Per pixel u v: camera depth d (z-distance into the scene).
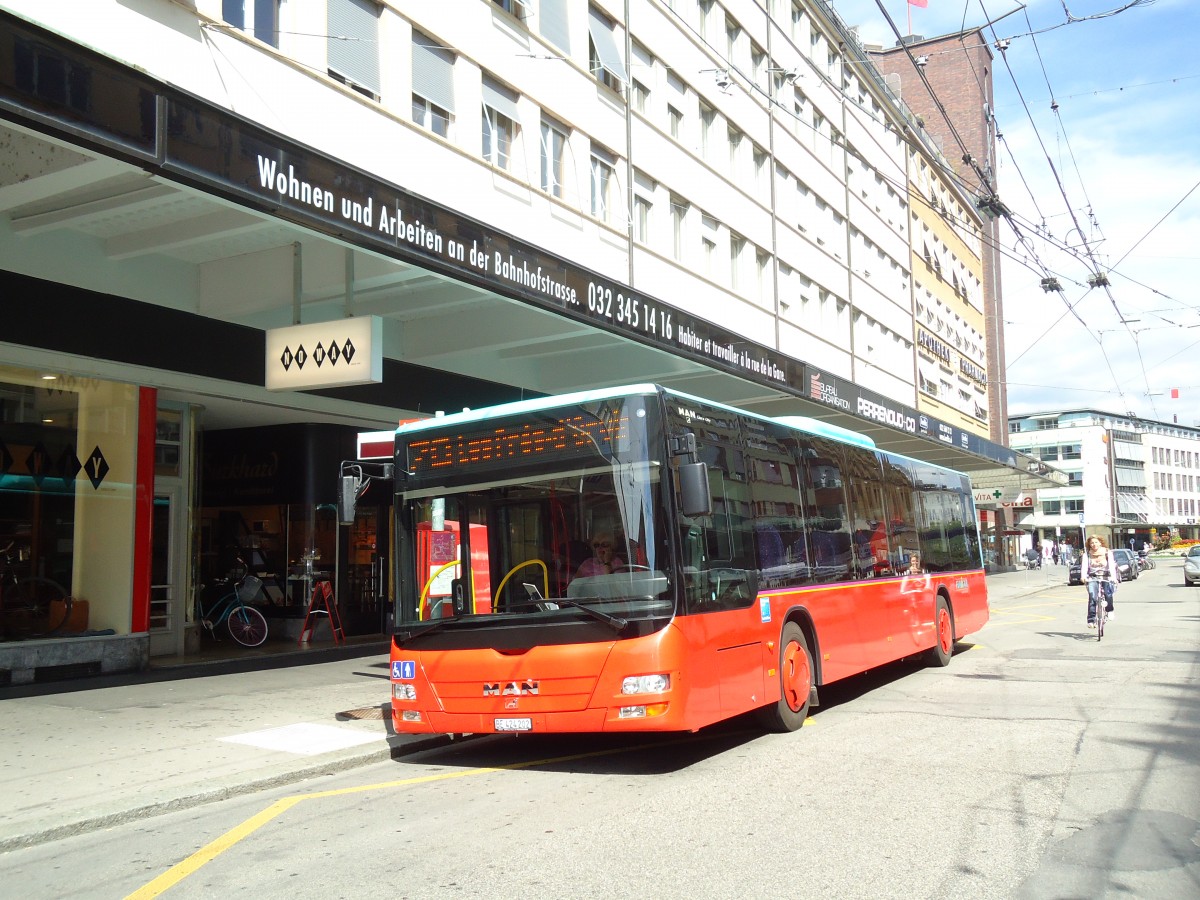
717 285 24.41
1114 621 22.09
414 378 17.12
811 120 31.92
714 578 8.00
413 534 8.30
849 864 5.11
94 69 7.91
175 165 8.50
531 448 7.98
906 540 13.41
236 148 9.09
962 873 4.95
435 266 11.46
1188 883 4.80
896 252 40.28
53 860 5.84
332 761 8.21
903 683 12.61
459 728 7.75
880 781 6.98
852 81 35.88
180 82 10.73
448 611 8.04
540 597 7.67
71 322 12.11
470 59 15.79
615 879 4.93
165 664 14.65
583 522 7.67
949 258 48.94
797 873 4.98
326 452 18.92
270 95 11.96
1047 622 22.69
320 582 18.66
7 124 7.44
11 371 12.73
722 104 25.50
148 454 14.46
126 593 14.02
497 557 7.92
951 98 52.44
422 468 8.38
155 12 10.47
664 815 6.21
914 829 5.74
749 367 19.95
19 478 12.75
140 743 8.85
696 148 24.03
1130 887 4.75
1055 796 6.48
